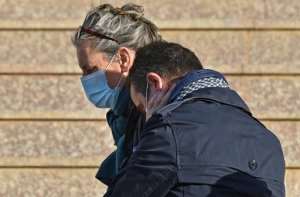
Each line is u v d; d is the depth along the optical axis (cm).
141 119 679
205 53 1248
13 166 1233
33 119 1242
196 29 1250
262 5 1253
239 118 615
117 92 714
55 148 1236
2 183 1229
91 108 1241
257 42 1249
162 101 629
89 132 1238
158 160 591
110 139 1238
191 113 605
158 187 589
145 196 591
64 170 1233
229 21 1248
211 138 596
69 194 1230
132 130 700
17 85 1248
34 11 1257
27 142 1238
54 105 1244
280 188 610
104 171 752
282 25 1249
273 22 1250
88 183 1230
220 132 600
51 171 1233
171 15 1253
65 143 1238
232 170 591
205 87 622
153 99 632
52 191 1230
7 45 1250
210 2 1254
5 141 1236
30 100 1245
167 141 593
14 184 1230
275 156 613
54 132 1239
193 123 600
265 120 1243
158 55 634
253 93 1245
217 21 1249
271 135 625
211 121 603
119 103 712
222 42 1248
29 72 1248
